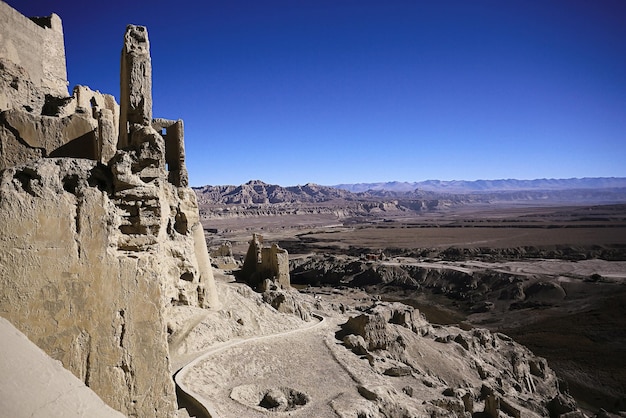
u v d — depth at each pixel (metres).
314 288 85.94
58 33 29.34
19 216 9.60
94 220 10.59
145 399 11.01
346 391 25.70
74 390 7.69
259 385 24.97
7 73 22.78
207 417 19.45
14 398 6.64
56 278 9.98
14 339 7.68
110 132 18.66
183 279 28.72
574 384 47.06
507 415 31.22
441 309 76.31
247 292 37.78
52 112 25.14
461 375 36.69
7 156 18.20
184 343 26.33
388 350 35.72
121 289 10.84
